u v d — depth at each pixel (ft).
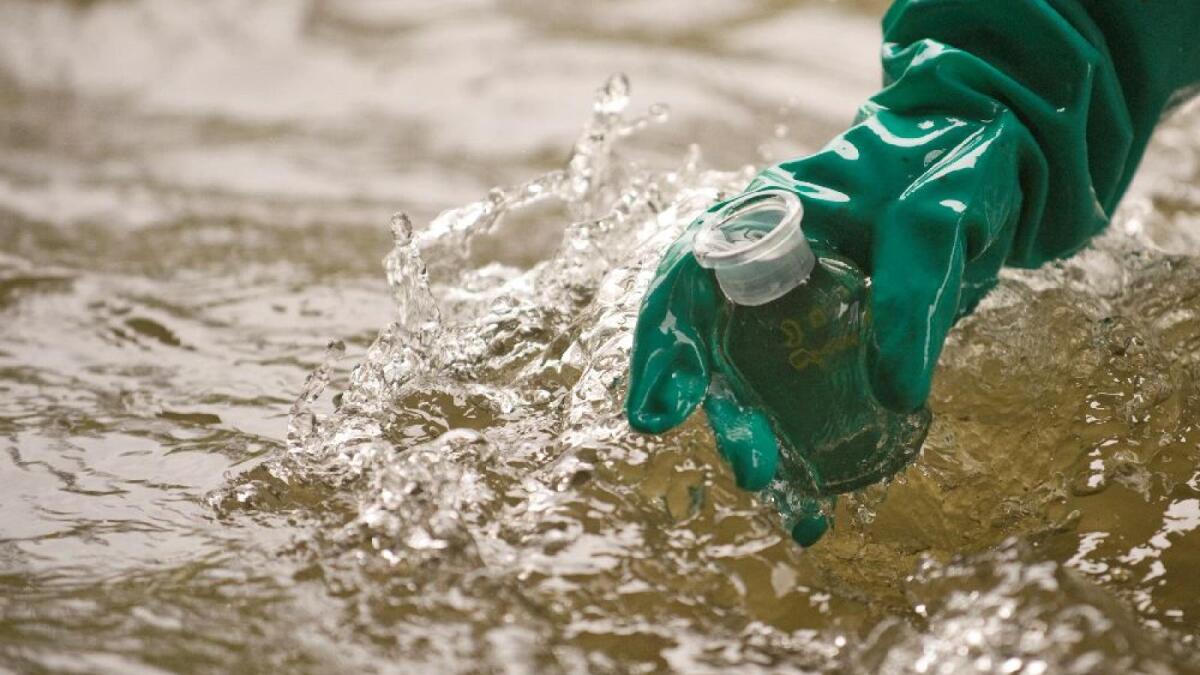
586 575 18.94
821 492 19.22
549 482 20.45
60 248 37.73
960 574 18.54
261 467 22.88
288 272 35.09
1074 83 20.61
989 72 20.06
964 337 23.24
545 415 22.90
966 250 19.15
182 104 57.36
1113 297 26.05
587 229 27.63
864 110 20.61
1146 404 22.93
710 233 17.88
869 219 18.81
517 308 26.11
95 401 26.76
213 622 18.44
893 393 17.94
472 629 18.15
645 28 62.08
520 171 45.14
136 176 46.52
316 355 28.84
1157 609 19.01
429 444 21.94
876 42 58.34
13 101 58.49
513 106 52.49
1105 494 21.47
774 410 18.45
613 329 22.21
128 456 24.12
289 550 20.29
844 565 19.90
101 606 18.94
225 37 65.62
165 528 21.30
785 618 18.49
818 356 18.13
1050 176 21.04
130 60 63.62
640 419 17.72
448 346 25.03
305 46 63.93
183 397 26.76
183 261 36.29
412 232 25.50
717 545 19.25
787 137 46.50
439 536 19.79
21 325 31.17
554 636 18.01
